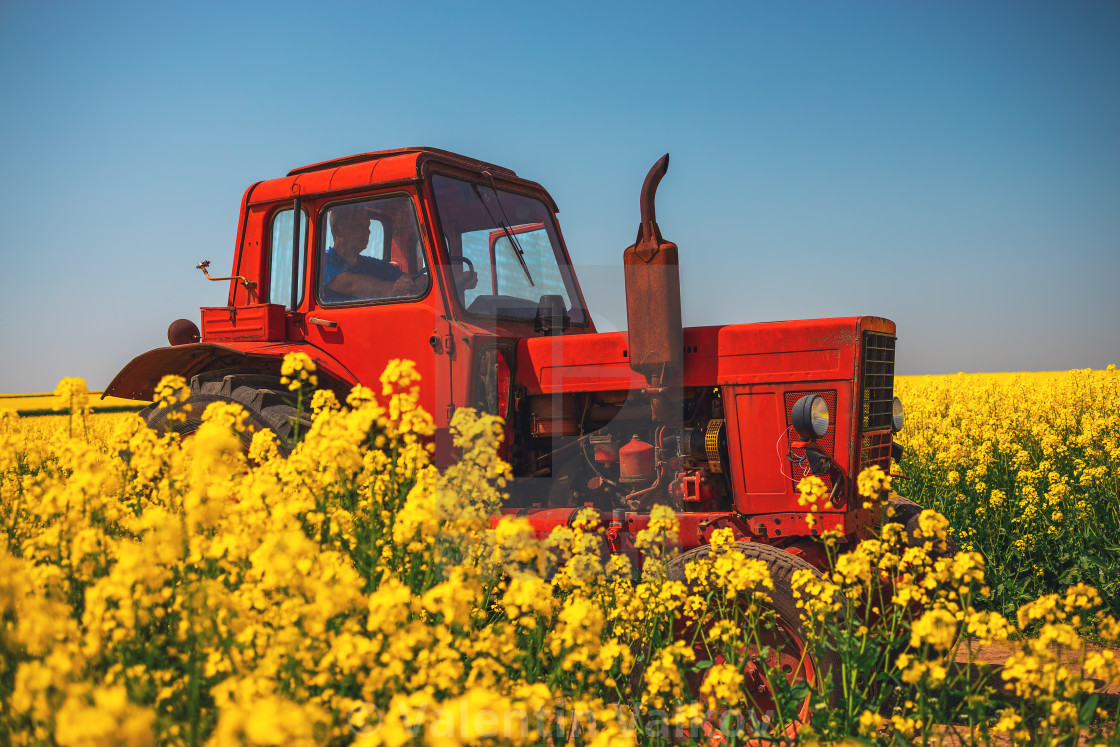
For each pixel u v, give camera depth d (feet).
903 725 7.48
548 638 8.41
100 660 5.89
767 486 11.73
